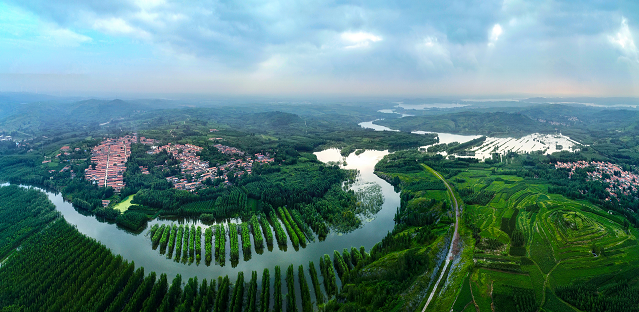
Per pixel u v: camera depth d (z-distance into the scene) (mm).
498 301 143500
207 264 185125
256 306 145625
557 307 139625
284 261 189125
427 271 167125
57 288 152000
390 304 141125
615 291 147125
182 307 133500
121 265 172375
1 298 143625
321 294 153250
